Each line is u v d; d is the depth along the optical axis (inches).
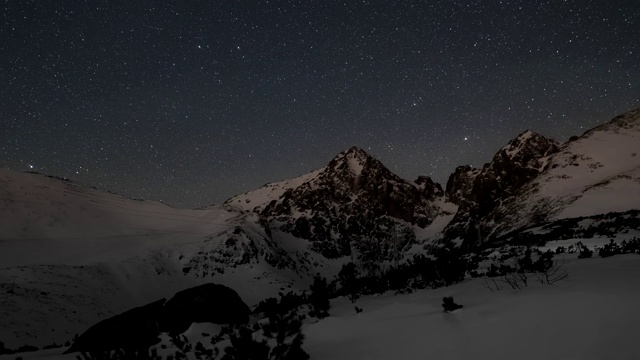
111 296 2305.6
